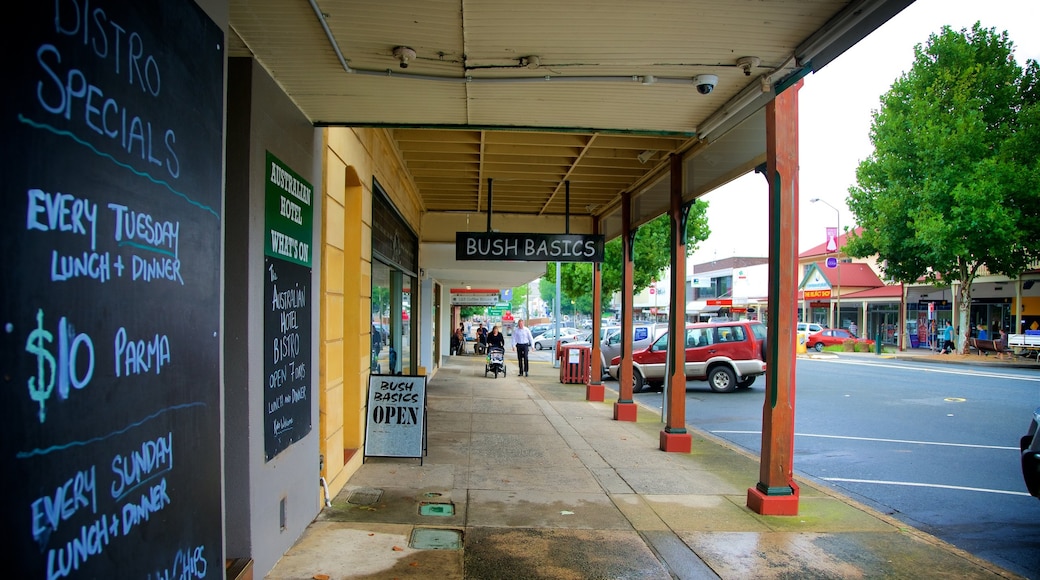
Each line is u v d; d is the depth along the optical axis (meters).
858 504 6.05
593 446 8.41
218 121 2.67
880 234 27.36
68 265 1.68
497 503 5.68
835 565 4.50
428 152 8.62
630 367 10.79
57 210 1.64
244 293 3.65
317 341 5.06
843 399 14.34
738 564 4.47
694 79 4.37
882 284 40.19
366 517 5.15
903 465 8.11
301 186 4.65
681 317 8.31
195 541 2.43
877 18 3.41
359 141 6.39
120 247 1.92
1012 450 9.01
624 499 5.97
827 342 34.53
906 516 6.00
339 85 4.31
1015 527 5.70
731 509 5.76
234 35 3.58
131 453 1.98
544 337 38.19
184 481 2.34
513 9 3.33
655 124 5.44
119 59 1.91
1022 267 24.64
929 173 25.05
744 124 6.48
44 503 1.58
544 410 11.61
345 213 6.55
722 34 3.70
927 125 24.66
